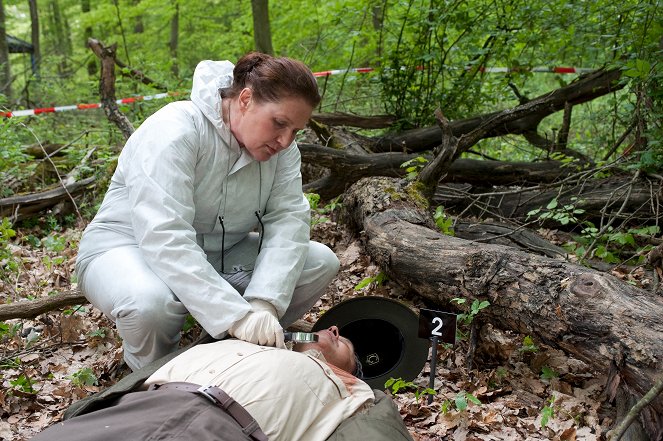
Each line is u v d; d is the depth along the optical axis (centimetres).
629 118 661
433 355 328
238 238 338
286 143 295
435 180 527
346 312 338
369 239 463
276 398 234
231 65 313
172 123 296
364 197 505
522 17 707
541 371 363
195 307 282
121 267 301
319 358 289
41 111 886
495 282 350
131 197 293
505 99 782
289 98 283
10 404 333
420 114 770
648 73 536
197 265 284
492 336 386
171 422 213
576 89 691
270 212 328
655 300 301
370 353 345
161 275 286
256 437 223
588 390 340
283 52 1212
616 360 288
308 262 342
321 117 753
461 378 357
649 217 536
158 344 298
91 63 1661
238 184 312
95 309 428
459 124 711
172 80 1063
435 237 412
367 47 864
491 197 602
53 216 630
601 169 551
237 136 301
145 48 1838
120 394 246
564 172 605
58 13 2288
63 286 482
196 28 1769
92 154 725
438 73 756
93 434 209
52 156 761
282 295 303
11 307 372
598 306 303
